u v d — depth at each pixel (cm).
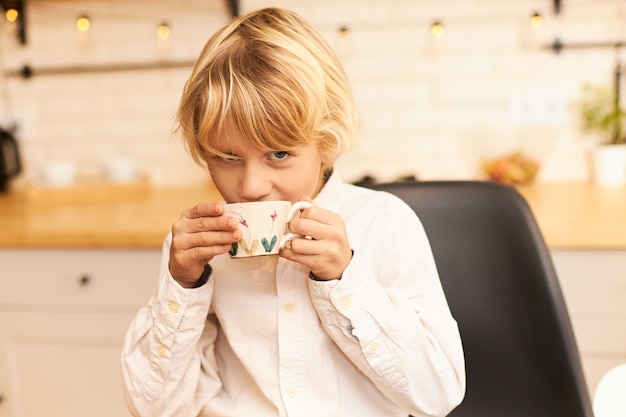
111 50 225
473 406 103
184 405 90
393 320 81
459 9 203
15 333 171
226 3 214
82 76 229
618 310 143
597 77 199
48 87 232
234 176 80
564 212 154
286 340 87
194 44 220
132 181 220
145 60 224
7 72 232
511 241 104
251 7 211
